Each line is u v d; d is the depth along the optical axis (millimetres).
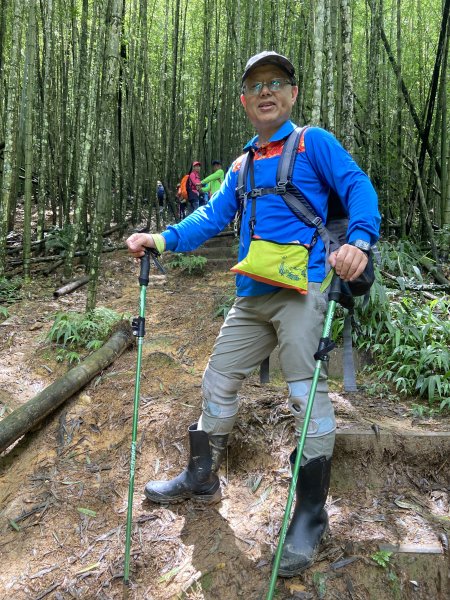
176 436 2713
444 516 2223
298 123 7137
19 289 5605
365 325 3627
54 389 3055
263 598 1867
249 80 1938
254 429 2643
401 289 4395
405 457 2490
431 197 8086
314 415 1932
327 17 5816
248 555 2027
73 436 2879
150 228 9352
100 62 5586
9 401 3377
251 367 2160
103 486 2492
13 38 5219
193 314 4691
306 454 1941
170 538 2145
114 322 4145
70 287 5574
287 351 1938
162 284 6047
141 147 10500
